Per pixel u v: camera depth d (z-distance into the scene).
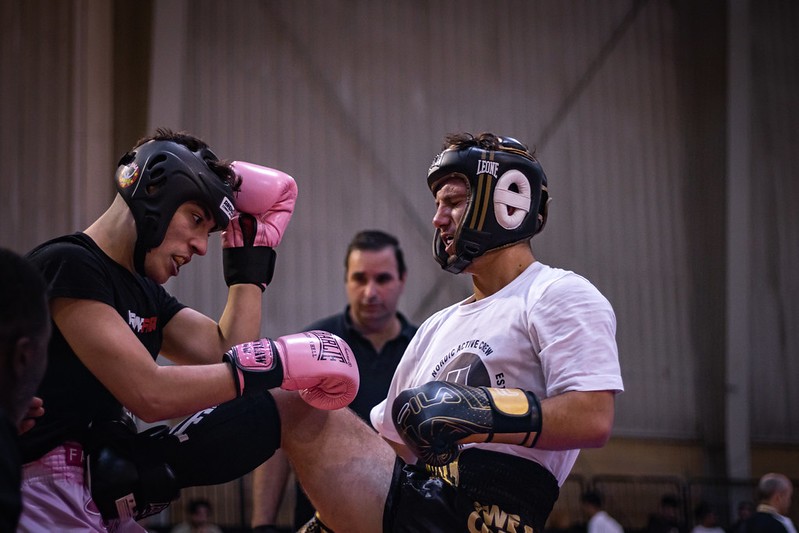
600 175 11.41
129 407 1.96
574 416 1.94
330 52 10.57
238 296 2.38
